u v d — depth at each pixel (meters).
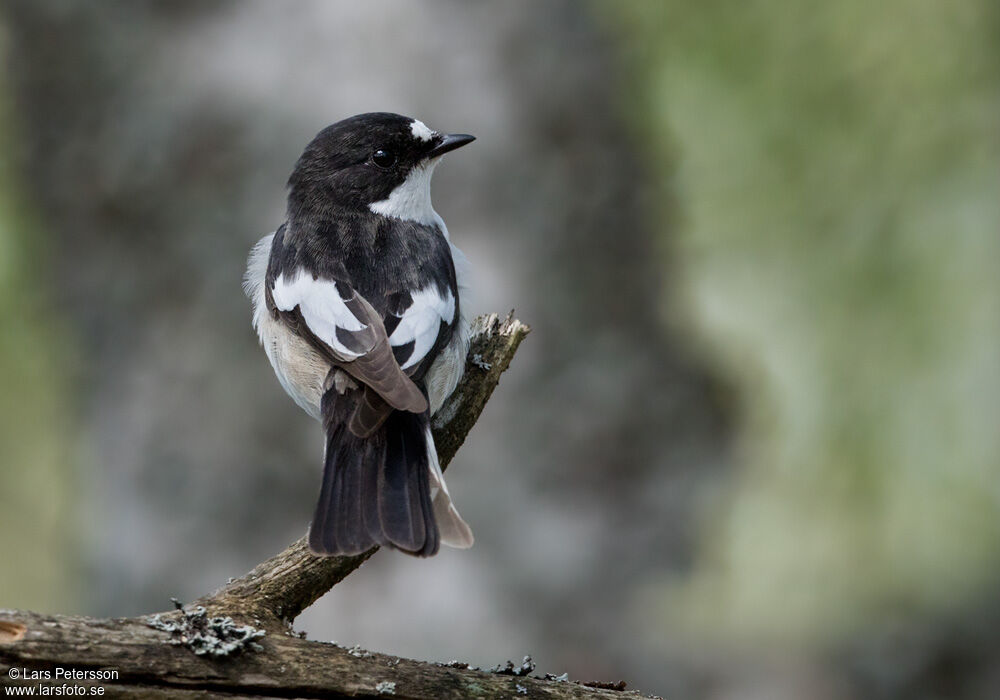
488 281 11.63
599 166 11.89
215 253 11.36
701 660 11.93
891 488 12.59
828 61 12.73
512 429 11.65
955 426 12.43
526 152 11.70
